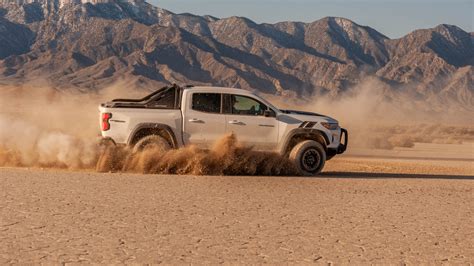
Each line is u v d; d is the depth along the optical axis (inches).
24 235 336.5
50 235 337.7
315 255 311.1
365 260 304.5
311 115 650.2
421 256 314.3
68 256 298.5
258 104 633.6
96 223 368.8
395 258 309.6
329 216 409.7
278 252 315.3
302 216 406.9
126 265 286.7
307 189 527.8
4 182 514.9
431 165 919.0
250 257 304.7
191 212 410.0
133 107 619.8
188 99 620.7
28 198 442.9
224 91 627.5
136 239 333.7
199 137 620.4
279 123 629.6
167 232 351.3
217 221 383.9
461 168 878.4
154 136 617.0
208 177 587.8
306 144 631.8
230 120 622.2
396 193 521.3
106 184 520.4
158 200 450.6
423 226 385.7
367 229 372.8
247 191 505.4
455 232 370.6
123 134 614.9
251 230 361.7
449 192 538.9
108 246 318.3
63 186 502.6
